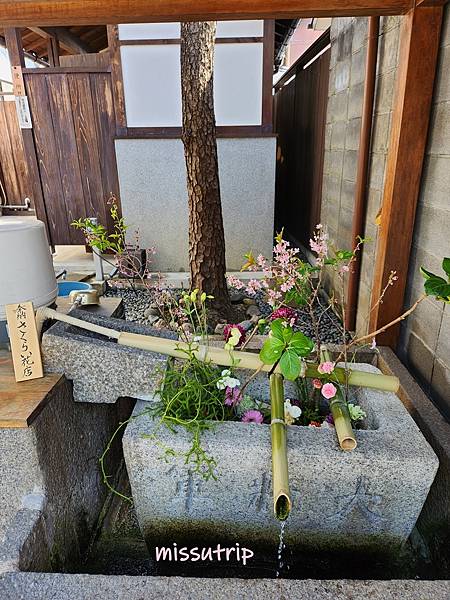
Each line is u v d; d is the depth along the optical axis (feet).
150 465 4.41
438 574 4.65
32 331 4.42
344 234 10.58
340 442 4.20
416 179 6.49
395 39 7.22
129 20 5.75
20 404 4.08
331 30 11.97
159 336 5.57
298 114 18.42
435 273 6.08
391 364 6.55
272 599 3.23
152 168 14.67
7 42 13.94
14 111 20.83
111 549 5.27
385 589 3.30
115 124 14.71
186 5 5.52
